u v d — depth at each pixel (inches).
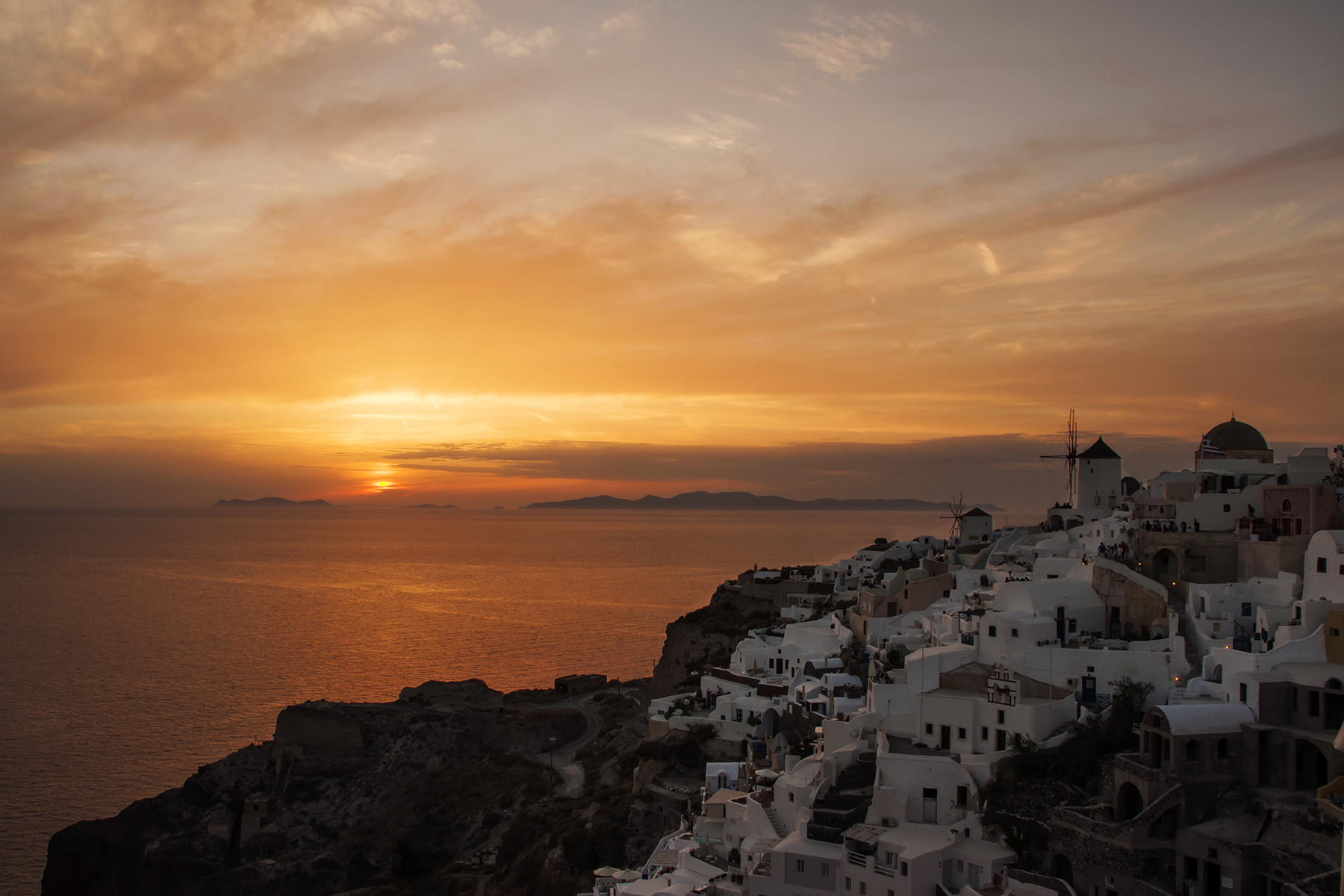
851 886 2490.2
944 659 3004.4
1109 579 3203.7
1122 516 4394.7
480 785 5118.1
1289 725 2287.2
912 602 4500.5
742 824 2967.5
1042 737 2632.9
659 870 3036.4
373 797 5305.1
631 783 4276.6
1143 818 2206.0
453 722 5713.6
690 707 4564.5
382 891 4439.0
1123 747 2491.4
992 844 2444.6
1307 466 3415.4
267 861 4874.5
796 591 6210.6
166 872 4948.3
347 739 5600.4
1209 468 3855.8
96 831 5118.1
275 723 7278.5
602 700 6363.2
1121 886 2199.8
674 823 3644.2
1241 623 2915.8
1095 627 3179.1
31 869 5044.3
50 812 5625.0
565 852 3811.5
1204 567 3312.0
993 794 2519.7
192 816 5275.6
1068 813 2348.7
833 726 3122.5
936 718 2819.9
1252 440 4185.5
